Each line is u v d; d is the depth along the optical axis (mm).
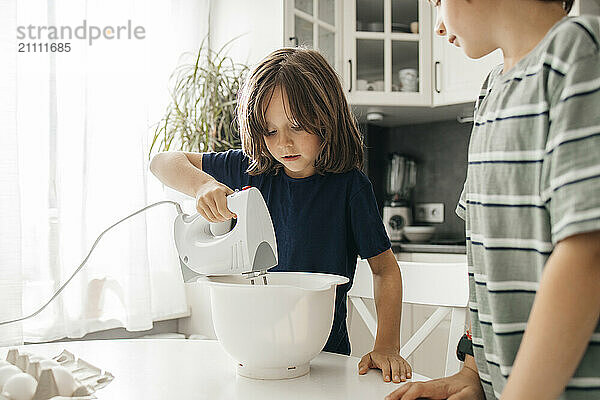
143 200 2549
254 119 1146
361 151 1301
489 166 713
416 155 3416
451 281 1423
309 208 1276
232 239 1006
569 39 633
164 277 2719
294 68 1141
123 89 2547
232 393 904
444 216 3309
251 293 923
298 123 1115
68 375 858
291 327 933
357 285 1582
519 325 698
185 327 2865
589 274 565
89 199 2432
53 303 2277
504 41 722
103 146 2482
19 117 2254
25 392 824
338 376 997
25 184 2258
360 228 1253
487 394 802
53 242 2281
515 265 693
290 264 1276
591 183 567
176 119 2576
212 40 3010
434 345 2584
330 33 2840
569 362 575
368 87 2896
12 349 992
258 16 2820
